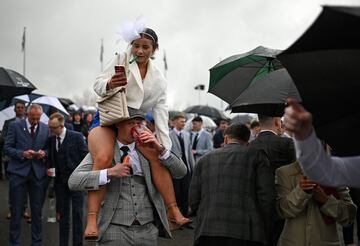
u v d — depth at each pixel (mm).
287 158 4078
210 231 3834
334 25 1787
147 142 3371
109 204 3453
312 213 3654
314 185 3484
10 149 6141
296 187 3605
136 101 3410
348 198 3682
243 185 3867
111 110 3330
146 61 3490
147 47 3414
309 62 2049
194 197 4160
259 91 3908
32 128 6273
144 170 3533
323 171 2068
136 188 3525
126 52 3398
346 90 2086
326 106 2111
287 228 3754
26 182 6203
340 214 3613
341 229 6266
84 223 7965
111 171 3291
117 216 3447
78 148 6223
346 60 2014
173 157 3525
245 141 4207
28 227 8000
